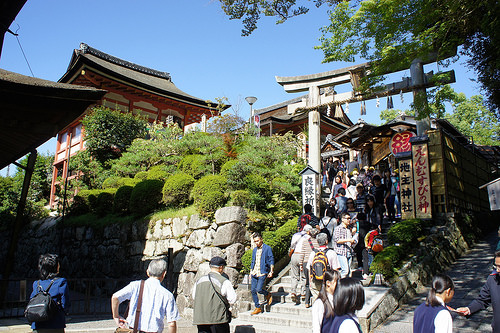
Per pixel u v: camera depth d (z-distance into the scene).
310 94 14.05
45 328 4.07
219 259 5.45
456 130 16.73
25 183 11.48
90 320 8.80
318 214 11.09
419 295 7.50
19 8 6.97
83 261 14.13
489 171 15.70
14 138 8.84
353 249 8.98
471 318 6.03
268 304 8.10
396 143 13.45
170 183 11.41
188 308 9.16
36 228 18.05
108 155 18.92
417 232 9.11
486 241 11.02
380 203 10.84
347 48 8.48
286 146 13.45
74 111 7.62
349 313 2.87
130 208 12.49
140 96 23.06
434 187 10.72
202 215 9.99
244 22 9.12
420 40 7.78
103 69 19.83
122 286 11.80
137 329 3.85
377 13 7.73
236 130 15.33
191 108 25.55
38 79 7.93
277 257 9.52
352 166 15.67
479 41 9.73
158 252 11.10
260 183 10.33
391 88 12.09
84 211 15.95
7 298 12.23
